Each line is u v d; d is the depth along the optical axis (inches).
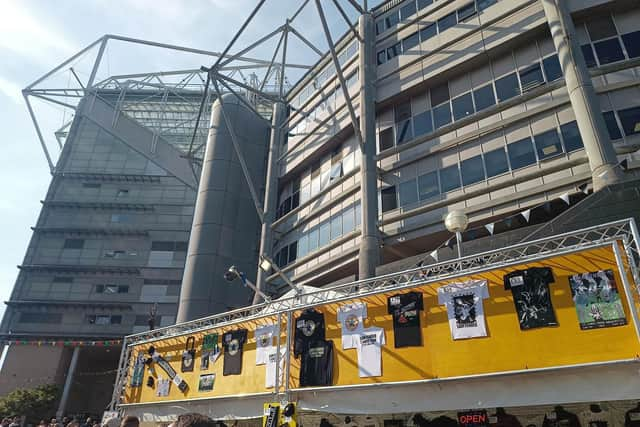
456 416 391.2
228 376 471.5
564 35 720.3
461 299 347.3
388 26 1095.6
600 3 741.9
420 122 941.2
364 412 357.4
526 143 762.8
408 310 368.5
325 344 402.0
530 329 312.5
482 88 863.1
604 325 289.6
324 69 1285.7
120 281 2068.2
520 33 812.6
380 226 914.1
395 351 361.7
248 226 1446.9
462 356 330.3
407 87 971.3
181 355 533.0
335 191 1095.0
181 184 2320.4
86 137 2431.1
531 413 364.2
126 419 203.8
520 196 725.9
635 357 272.1
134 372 579.8
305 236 1170.0
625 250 300.8
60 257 2113.7
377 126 1025.5
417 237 849.5
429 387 336.5
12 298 1990.7
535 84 783.1
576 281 309.6
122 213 2245.3
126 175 2311.8
